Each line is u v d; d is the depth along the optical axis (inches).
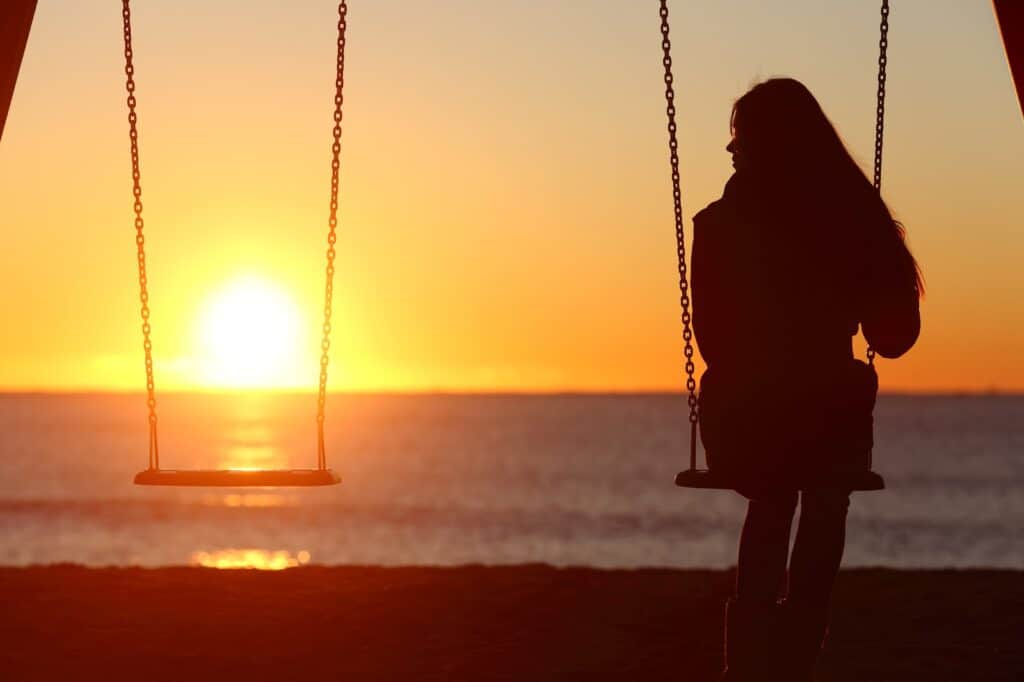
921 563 1681.8
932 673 297.7
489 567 453.7
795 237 237.1
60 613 354.3
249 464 4421.8
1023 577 426.6
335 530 2151.8
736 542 1941.4
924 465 4534.9
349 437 6998.0
